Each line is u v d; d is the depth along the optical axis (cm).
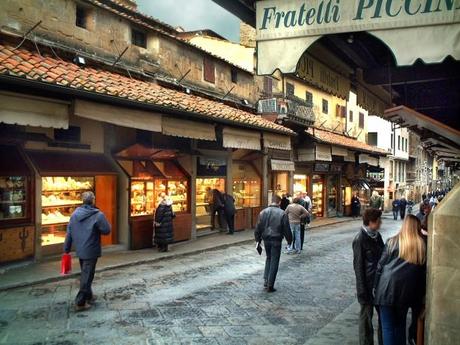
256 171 2114
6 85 820
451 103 661
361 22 434
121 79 1210
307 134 2316
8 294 784
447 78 643
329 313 712
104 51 1256
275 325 647
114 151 1283
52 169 1070
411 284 412
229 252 1347
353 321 660
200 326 636
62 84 887
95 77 1083
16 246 993
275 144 1773
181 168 1552
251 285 897
